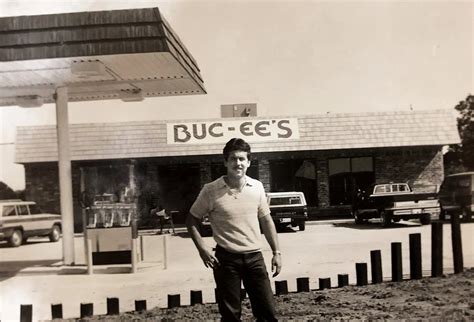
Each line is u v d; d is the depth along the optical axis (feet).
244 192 13.70
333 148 67.56
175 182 69.26
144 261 37.11
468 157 80.38
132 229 35.04
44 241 62.23
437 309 18.61
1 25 31.78
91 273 32.81
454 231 25.26
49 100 45.80
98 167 68.95
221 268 13.62
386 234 45.57
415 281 23.80
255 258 13.62
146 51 31.58
